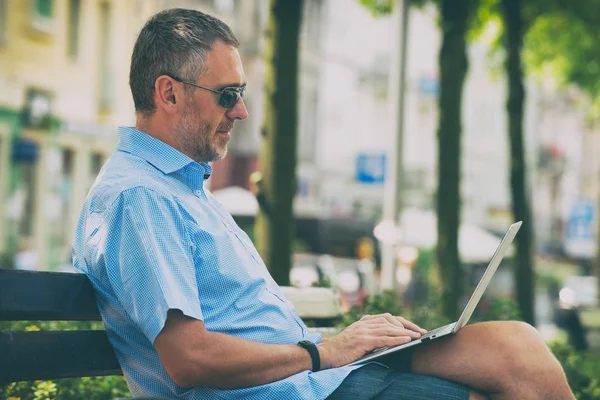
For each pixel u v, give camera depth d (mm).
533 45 20969
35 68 26484
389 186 16625
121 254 3174
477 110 63875
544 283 43469
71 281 3193
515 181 15000
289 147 8969
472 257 34969
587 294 35062
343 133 48875
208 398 3240
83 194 29062
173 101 3508
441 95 13750
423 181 57969
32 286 3062
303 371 3322
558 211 72812
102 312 3305
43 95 26859
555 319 26219
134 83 3559
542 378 3381
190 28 3518
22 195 26109
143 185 3264
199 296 3322
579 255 52688
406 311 9727
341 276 25953
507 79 15250
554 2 18297
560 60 21578
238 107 3592
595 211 39844
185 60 3490
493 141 65125
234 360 3156
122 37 30422
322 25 46750
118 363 3352
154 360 3270
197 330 3117
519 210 14992
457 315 12641
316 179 46438
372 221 36844
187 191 3465
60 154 27750
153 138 3479
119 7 30219
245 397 3238
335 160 48156
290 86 9031
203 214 3396
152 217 3207
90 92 29344
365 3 18094
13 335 3016
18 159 25547
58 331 3166
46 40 26938
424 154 58375
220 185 40250
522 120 15109
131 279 3139
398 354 3527
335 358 3396
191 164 3477
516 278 14875
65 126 27797
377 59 51594
